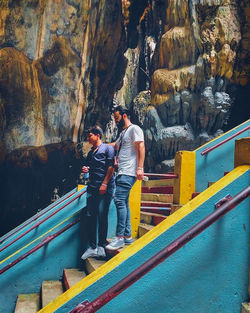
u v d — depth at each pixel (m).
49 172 18.19
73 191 8.05
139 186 5.36
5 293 4.82
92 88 18.25
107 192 4.39
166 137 15.80
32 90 16.06
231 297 2.34
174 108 15.88
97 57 17.94
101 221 4.41
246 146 2.59
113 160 4.29
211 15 15.16
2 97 15.58
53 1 15.62
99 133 4.42
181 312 2.29
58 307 2.29
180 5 15.84
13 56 15.24
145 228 4.90
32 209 18.42
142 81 29.66
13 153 16.53
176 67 16.09
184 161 5.68
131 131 3.97
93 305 2.06
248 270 2.38
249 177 2.47
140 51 29.80
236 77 15.34
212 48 14.99
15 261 4.67
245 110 15.53
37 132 16.53
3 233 17.84
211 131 15.50
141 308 2.26
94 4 16.77
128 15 19.41
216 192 2.43
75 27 16.45
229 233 2.38
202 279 2.33
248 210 2.42
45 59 16.03
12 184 17.39
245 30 15.15
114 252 3.95
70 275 4.46
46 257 4.97
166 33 16.36
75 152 18.41
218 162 6.21
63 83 16.78
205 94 15.03
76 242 5.07
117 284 2.10
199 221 2.41
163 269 2.30
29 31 15.35
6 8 14.48
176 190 5.75
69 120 17.31
